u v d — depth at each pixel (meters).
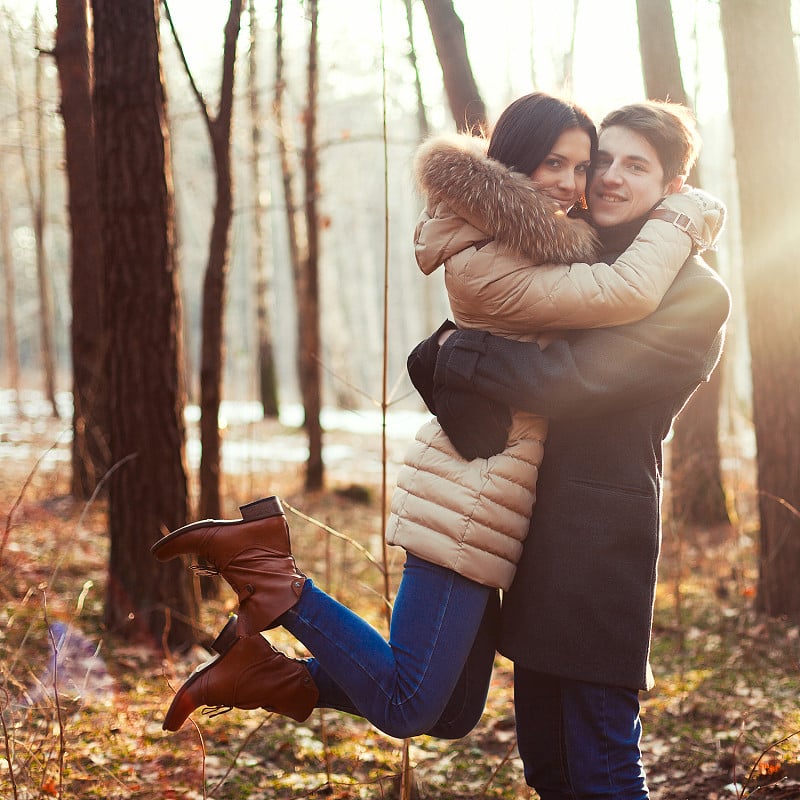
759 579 5.22
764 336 5.12
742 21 4.96
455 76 4.09
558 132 2.04
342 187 27.84
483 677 2.23
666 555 6.65
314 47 9.41
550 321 1.99
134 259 4.48
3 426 13.88
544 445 2.11
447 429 2.08
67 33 5.80
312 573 6.23
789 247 5.00
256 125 11.02
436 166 2.03
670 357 1.98
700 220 2.05
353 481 11.49
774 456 5.11
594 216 2.18
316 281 10.25
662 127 2.11
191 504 4.79
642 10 6.78
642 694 4.12
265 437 14.52
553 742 2.16
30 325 40.22
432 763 3.42
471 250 2.04
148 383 4.58
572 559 2.01
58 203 23.88
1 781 2.84
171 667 4.15
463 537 2.03
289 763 3.41
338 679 2.02
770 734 3.49
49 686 3.45
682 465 7.72
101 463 8.02
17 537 6.15
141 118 4.38
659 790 3.16
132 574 4.64
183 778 3.19
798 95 5.00
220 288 5.73
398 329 42.19
